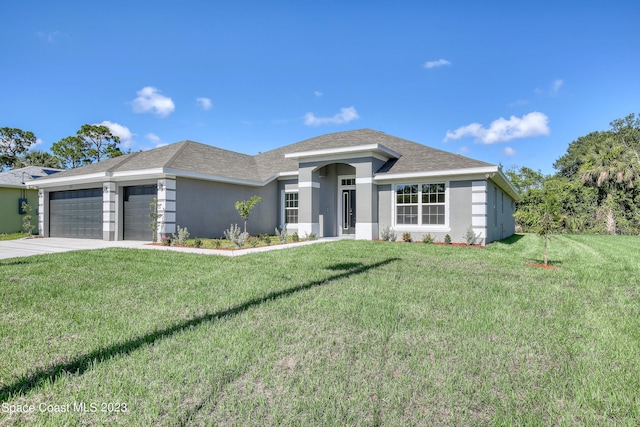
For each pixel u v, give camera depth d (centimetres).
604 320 462
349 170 1861
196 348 362
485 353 354
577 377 304
